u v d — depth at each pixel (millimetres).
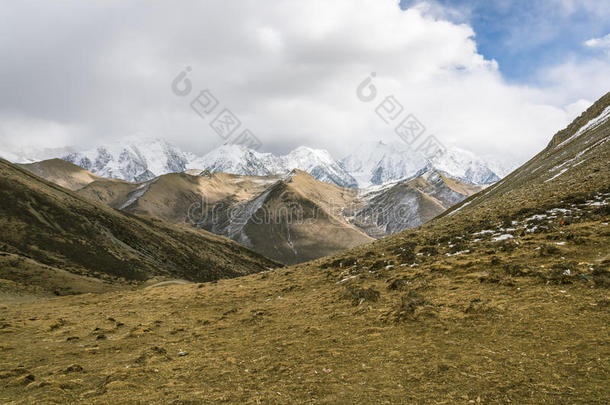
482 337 10711
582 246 16641
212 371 11359
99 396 9625
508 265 16594
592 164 39500
